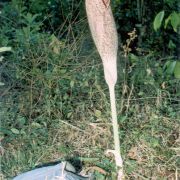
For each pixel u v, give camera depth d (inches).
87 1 82.7
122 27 169.0
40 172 96.7
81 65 132.0
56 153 108.8
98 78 127.6
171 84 126.0
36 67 131.2
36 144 109.8
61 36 154.6
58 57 134.1
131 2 168.9
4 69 135.1
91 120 117.5
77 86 127.0
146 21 163.5
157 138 109.7
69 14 155.7
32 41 140.2
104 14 82.7
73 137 113.0
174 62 87.7
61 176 94.1
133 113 118.3
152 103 120.2
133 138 109.1
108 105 118.4
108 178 101.3
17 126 117.1
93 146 110.2
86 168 103.7
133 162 103.7
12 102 124.7
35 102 126.2
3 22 161.2
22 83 132.9
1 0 191.5
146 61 132.0
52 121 117.8
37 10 176.6
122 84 127.7
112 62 85.6
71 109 121.6
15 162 105.1
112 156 106.4
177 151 106.1
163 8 159.9
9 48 94.3
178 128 113.0
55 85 127.2
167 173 101.7
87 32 152.7
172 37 155.5
